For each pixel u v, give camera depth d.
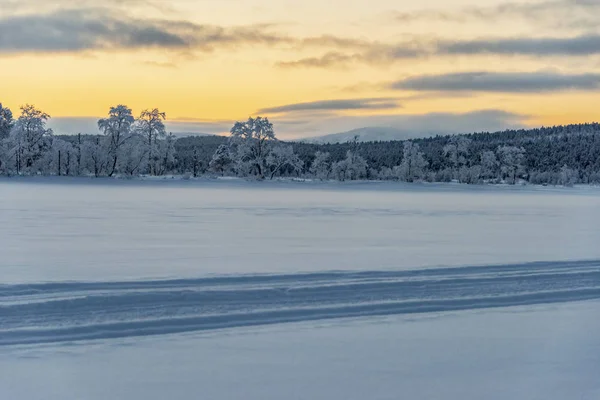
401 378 7.73
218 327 9.68
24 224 25.58
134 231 23.55
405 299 11.74
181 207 38.25
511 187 99.31
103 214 31.45
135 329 9.40
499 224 30.52
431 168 144.25
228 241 20.88
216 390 7.19
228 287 12.06
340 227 26.97
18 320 9.50
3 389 7.08
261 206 41.03
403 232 25.34
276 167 104.06
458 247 20.33
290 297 11.55
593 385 7.65
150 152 102.88
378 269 14.98
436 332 9.77
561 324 10.45
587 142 191.50
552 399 7.18
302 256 17.42
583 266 16.12
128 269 14.58
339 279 13.40
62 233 22.45
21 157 99.00
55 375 7.53
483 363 8.38
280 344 8.94
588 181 141.75
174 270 14.48
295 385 7.41
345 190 75.12
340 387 7.38
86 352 8.36
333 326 9.94
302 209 38.84
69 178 84.62
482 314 10.99
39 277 13.30
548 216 37.00
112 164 100.12
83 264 15.33
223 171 118.00
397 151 169.75
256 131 104.25
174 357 8.27
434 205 46.97
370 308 11.05
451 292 12.48
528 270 15.28
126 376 7.55
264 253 17.97
